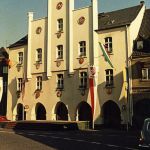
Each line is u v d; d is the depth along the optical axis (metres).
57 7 51.31
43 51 52.44
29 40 54.28
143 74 42.88
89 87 46.44
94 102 45.03
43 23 52.94
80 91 47.47
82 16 48.31
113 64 45.00
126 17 47.47
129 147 21.27
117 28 45.22
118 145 22.42
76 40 48.62
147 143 17.52
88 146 21.86
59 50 50.78
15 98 56.12
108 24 47.31
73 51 48.81
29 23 54.41
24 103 54.22
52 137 28.83
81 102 47.34
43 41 52.59
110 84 44.97
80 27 48.38
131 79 43.50
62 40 50.28
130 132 37.28
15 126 44.78
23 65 55.59
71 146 21.94
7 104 57.31
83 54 47.91
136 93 43.03
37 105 52.91
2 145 22.97
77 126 42.06
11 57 57.81
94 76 44.78
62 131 38.22
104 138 27.89
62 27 50.62
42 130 40.34
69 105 48.66
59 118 50.62
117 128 44.16
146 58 42.72
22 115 54.88
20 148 21.19
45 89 51.81
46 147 21.55
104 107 45.56
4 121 49.16
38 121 44.53
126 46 44.22
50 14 51.97
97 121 45.41
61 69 49.97
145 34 46.31
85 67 47.31
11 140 26.27
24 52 55.72
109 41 45.88
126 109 43.09
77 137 28.89
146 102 42.59
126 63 43.97
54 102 50.50
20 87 55.88
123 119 43.22
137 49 44.34
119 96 43.97
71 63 48.66
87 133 34.84
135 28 46.09
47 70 51.31
